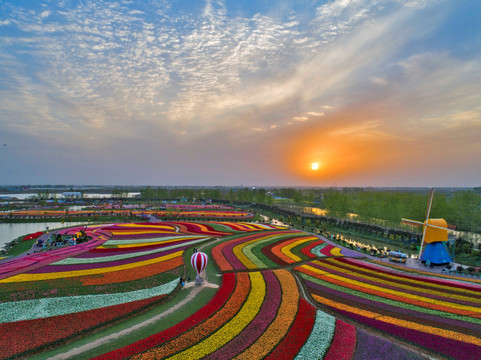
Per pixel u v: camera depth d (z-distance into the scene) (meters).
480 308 27.06
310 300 29.77
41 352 20.06
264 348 19.88
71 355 19.66
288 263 43.50
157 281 34.22
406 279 36.22
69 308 26.44
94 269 38.91
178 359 18.64
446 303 28.22
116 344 21.11
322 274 37.97
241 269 39.69
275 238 63.94
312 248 54.94
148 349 19.80
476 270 41.69
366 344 20.61
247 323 23.52
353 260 46.31
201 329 22.52
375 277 36.88
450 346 20.28
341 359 18.80
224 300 28.41
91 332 22.72
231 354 19.23
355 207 108.50
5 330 22.50
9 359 18.84
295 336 21.52
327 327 22.92
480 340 21.12
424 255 46.16
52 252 48.62
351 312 26.11
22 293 30.09
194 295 30.80
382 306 27.56
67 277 35.50
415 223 47.88
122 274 36.75
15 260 44.34
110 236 63.69
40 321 23.94
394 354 19.36
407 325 23.44
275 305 27.09
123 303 27.48
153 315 26.05
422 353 20.02
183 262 42.62
